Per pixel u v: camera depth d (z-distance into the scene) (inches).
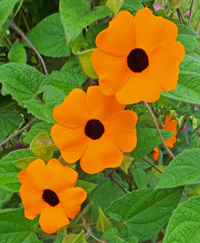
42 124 12.7
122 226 12.8
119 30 10.6
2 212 12.6
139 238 12.7
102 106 11.3
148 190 12.6
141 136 12.8
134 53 10.8
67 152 11.5
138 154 12.8
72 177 11.7
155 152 16.0
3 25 13.4
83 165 11.6
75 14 12.0
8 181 12.5
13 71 12.4
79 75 13.1
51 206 12.1
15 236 12.9
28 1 14.8
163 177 11.8
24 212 12.4
